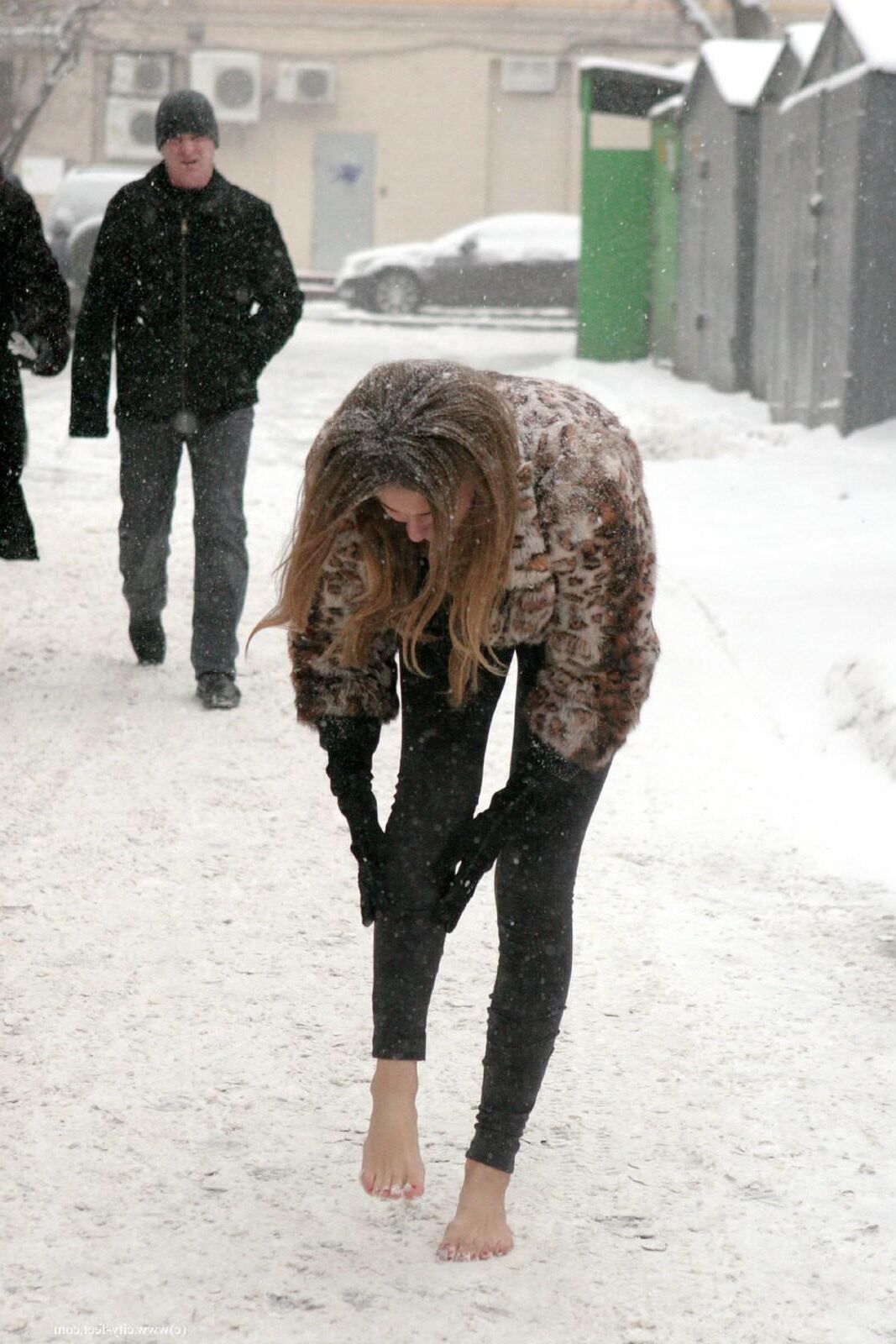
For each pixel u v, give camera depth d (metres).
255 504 24.33
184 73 89.19
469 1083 7.98
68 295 14.48
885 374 30.22
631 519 6.17
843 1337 6.04
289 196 90.69
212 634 14.30
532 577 6.09
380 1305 6.18
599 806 11.96
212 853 10.97
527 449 6.07
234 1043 8.29
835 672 14.25
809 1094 7.88
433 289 69.50
